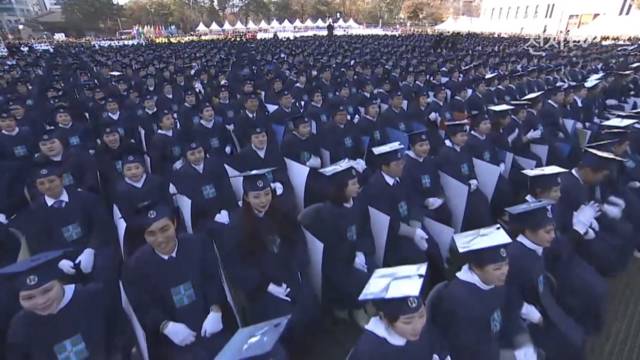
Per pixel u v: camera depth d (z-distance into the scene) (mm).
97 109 9570
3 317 3053
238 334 1997
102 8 61562
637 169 5516
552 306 3381
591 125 8570
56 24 61156
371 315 3877
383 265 4289
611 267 4504
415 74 13164
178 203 4828
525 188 6145
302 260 3797
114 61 19391
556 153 7055
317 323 3770
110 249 4211
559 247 3799
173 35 52500
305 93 11812
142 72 15383
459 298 2740
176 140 7035
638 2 36031
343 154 7191
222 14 72375
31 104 9523
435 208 5039
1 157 6418
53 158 5594
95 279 3859
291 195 5066
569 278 3809
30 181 4547
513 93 10977
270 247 3668
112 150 6297
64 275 3713
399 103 9016
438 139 7746
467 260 2758
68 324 2662
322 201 4812
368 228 4258
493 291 2770
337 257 3986
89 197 4301
